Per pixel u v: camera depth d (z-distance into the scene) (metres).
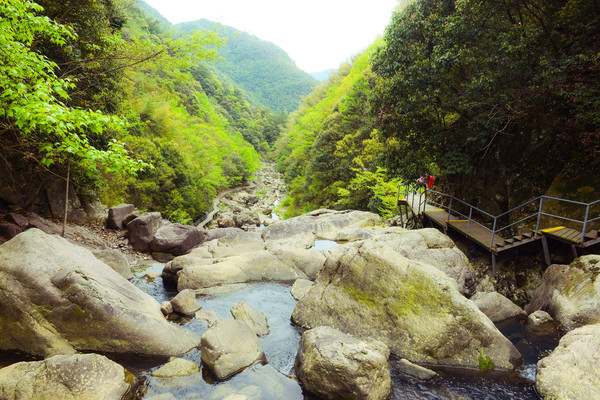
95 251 9.44
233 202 47.41
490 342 5.73
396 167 12.57
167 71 12.55
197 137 41.28
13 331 5.24
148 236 12.73
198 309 7.73
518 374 5.41
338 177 30.53
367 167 26.33
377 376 4.68
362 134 28.44
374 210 23.00
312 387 4.86
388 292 6.53
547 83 8.42
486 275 9.59
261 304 8.35
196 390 4.78
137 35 44.38
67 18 10.59
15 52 5.50
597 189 8.07
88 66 11.24
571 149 9.24
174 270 9.86
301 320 7.19
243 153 62.25
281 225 16.59
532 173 10.18
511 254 9.44
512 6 9.97
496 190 11.59
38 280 5.48
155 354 5.61
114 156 6.18
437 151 12.23
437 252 9.11
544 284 7.72
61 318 5.39
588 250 7.61
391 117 11.82
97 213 15.20
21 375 4.21
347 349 4.86
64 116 5.15
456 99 9.96
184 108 54.06
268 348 6.20
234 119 109.88
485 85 8.94
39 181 12.16
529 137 10.53
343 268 7.27
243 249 12.85
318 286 7.51
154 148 25.09
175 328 6.23
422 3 11.35
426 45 10.72
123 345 5.53
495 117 9.54
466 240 11.54
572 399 4.33
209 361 5.29
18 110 4.90
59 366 4.32
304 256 10.88
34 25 6.22
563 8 9.81
